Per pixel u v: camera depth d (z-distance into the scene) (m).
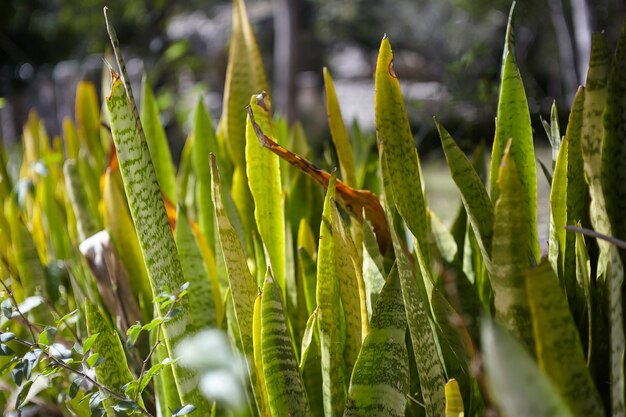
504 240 1.27
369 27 14.45
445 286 1.59
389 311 1.43
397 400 1.42
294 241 2.04
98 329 1.63
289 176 2.17
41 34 10.52
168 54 8.20
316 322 1.58
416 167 1.57
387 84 1.53
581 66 4.36
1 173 2.80
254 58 2.09
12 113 9.29
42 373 1.64
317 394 1.57
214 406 1.57
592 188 1.39
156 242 1.51
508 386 1.08
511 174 1.25
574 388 1.21
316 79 13.60
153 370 1.54
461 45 10.95
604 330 1.38
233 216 1.87
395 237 1.38
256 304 1.45
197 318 1.74
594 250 1.47
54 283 2.20
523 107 1.49
